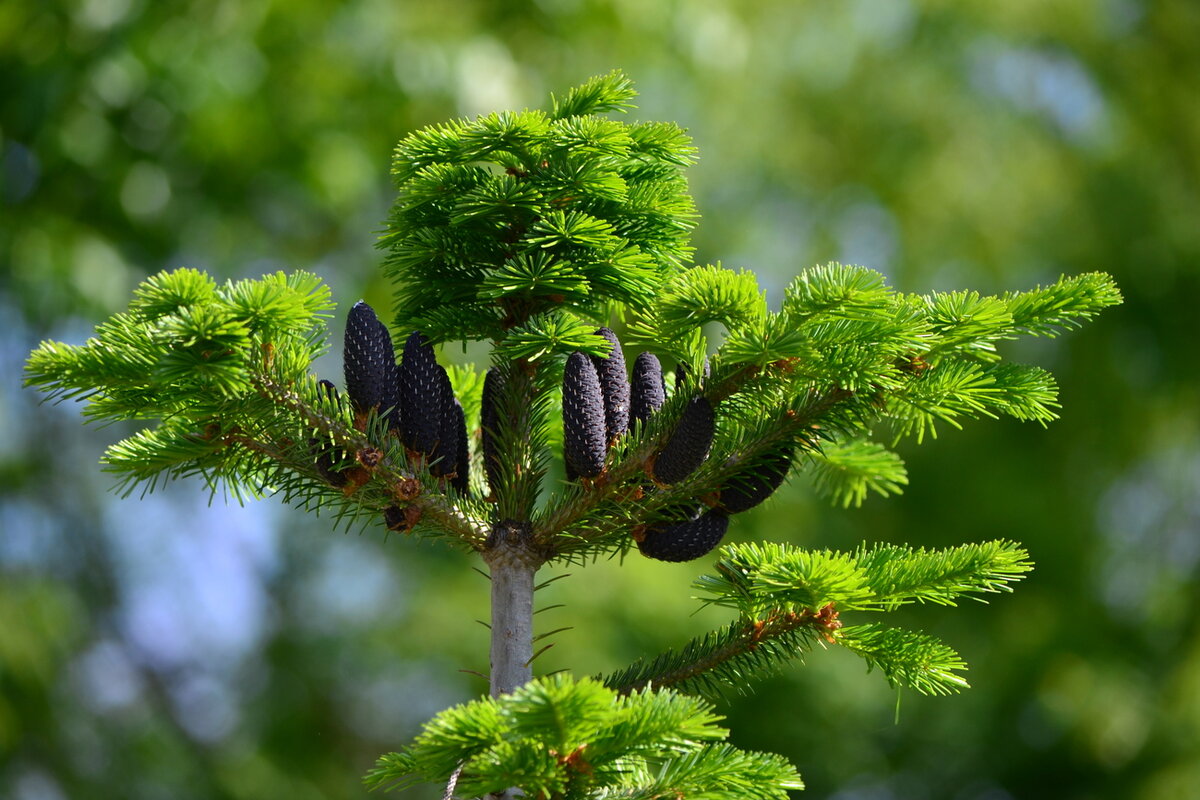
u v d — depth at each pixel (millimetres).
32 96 8516
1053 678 12320
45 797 10039
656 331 2543
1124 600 13359
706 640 2555
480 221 2496
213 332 2059
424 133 2518
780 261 11812
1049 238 12477
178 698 11156
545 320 2357
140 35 8750
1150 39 12992
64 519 10719
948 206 12031
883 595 2459
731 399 2445
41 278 8812
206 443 2422
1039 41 12500
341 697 11398
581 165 2447
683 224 2600
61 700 9984
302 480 2512
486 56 9281
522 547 2473
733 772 2025
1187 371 12836
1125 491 13500
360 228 10211
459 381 3039
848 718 11164
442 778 2006
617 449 2414
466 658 9961
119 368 2178
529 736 1836
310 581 11531
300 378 2289
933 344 2395
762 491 2482
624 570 9406
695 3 9836
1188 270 12594
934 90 12188
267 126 9453
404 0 9477
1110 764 12414
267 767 10750
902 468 3033
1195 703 12211
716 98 10648
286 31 9273
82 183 9398
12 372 9984
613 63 9930
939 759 13031
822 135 11719
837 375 2303
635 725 1887
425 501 2395
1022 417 2479
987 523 12680
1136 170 12648
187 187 9664
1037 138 12406
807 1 11688
